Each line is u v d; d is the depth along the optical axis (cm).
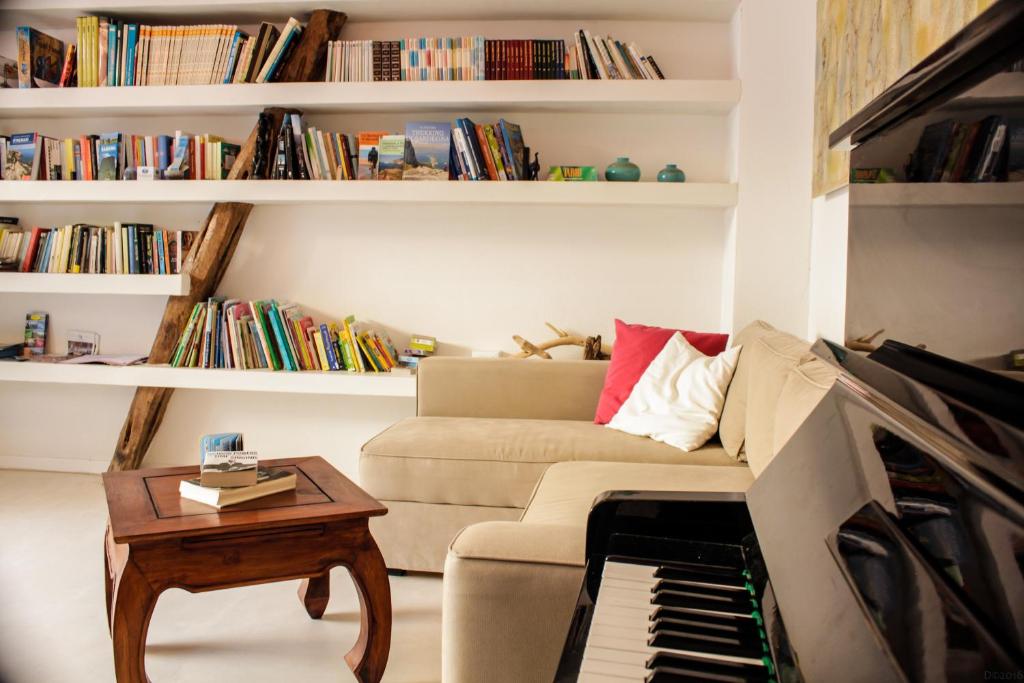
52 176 397
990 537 50
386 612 205
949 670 50
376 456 282
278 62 373
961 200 67
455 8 371
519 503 276
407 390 373
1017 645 45
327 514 195
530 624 150
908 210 83
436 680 213
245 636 238
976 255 63
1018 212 54
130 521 188
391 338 409
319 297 412
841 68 304
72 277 394
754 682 73
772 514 100
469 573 151
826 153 322
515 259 398
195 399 423
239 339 392
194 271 393
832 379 158
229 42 377
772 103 349
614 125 385
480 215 399
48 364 399
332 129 399
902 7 245
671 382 304
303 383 380
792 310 353
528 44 360
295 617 252
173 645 232
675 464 265
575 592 148
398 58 368
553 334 398
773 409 207
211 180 383
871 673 58
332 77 375
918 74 72
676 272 389
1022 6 49
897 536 65
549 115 388
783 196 351
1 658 223
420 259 405
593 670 76
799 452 103
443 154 370
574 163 388
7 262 403
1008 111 56
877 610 62
